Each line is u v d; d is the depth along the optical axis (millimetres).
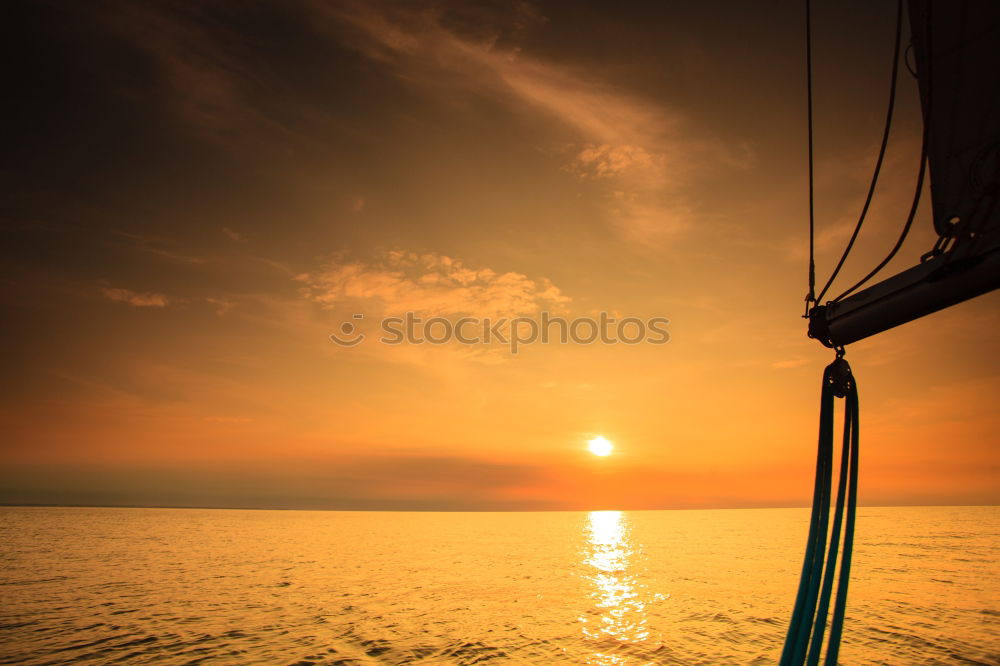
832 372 3420
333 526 128375
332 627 26969
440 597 35344
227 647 23344
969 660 21094
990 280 2557
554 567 51719
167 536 88250
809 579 3260
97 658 21875
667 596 35719
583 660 21625
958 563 51531
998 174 2564
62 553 61656
